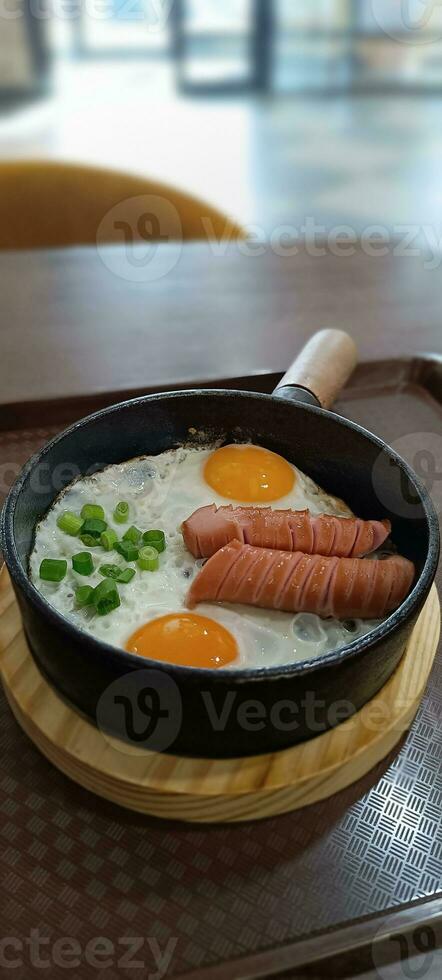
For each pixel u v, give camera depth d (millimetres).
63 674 227
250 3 1731
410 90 1728
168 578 272
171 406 297
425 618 279
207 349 446
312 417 290
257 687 199
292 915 216
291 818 238
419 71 1803
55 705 242
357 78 1758
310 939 211
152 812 233
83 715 239
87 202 582
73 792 242
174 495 301
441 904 219
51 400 385
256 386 407
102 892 220
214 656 248
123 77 1677
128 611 260
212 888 221
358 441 281
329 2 1765
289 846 231
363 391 418
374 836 235
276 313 485
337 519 274
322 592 249
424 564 228
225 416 303
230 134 1463
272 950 209
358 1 1750
